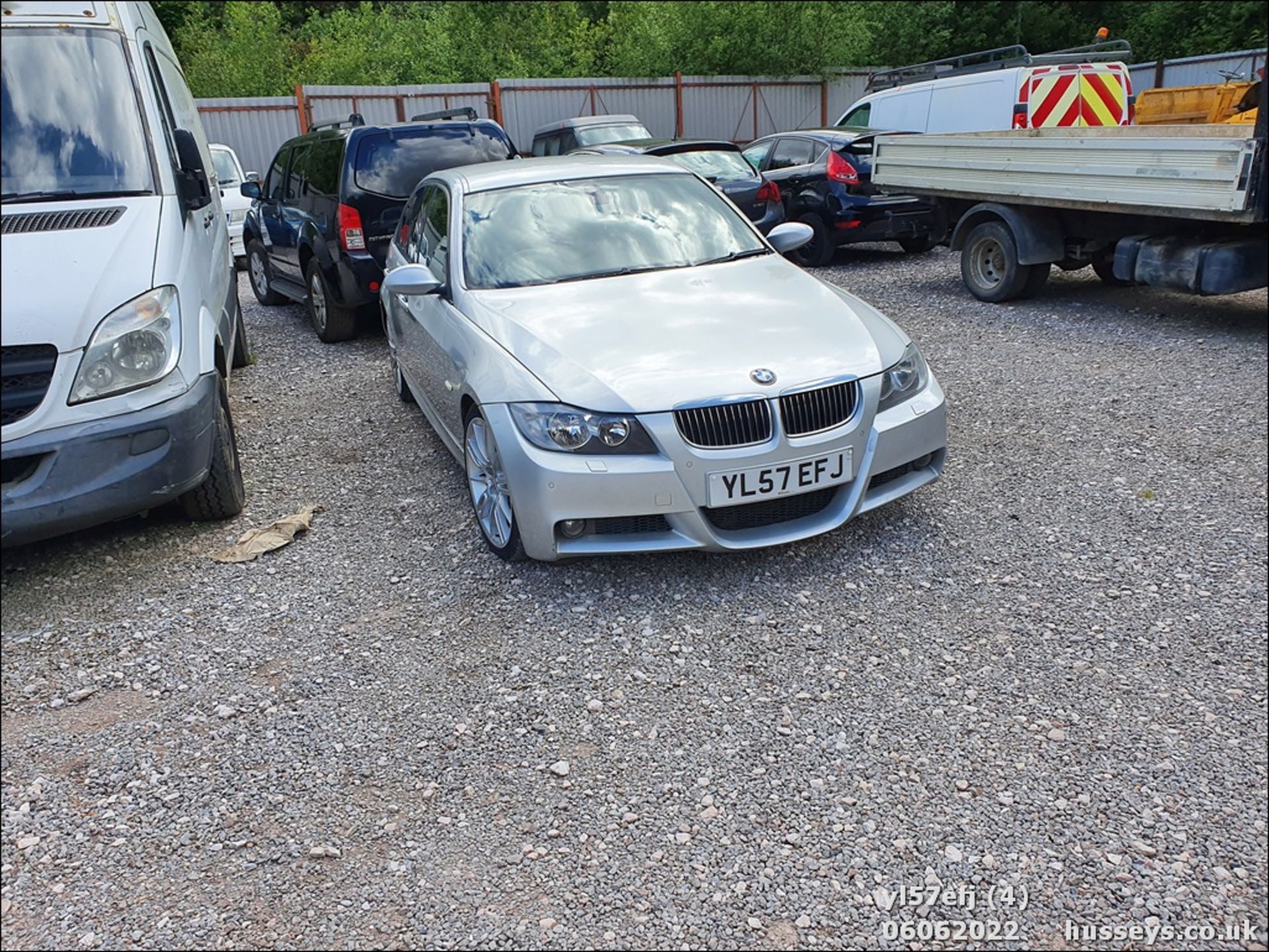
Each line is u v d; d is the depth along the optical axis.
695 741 2.92
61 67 4.50
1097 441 5.30
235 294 7.01
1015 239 8.42
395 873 2.45
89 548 4.37
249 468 5.39
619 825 2.59
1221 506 4.42
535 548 3.68
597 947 2.21
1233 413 5.63
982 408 5.96
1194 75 21.36
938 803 2.64
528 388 3.67
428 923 2.29
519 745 2.93
